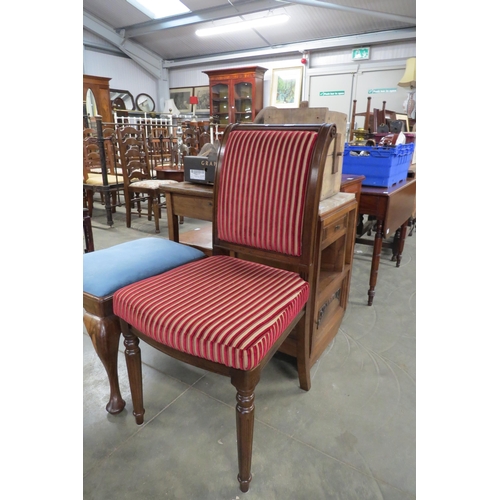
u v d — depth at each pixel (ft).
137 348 3.53
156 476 3.23
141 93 26.66
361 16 17.35
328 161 4.42
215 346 2.65
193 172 5.20
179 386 4.42
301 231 3.61
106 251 4.20
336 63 20.56
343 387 4.40
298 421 3.86
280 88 22.27
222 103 23.53
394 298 6.85
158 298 3.15
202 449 3.51
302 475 3.25
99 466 3.31
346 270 5.37
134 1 20.03
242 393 2.79
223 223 4.11
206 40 22.89
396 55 18.84
